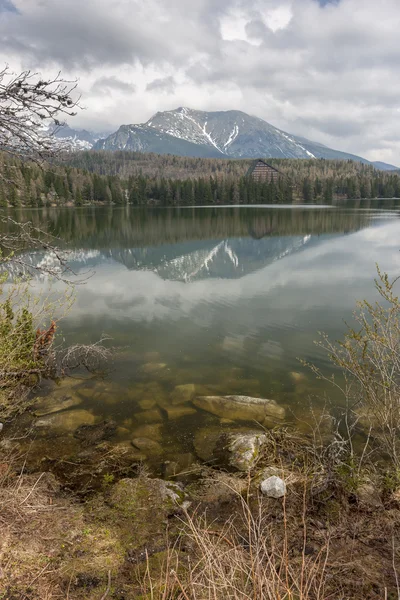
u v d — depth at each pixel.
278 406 7.26
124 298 16.75
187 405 7.49
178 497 4.69
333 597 3.00
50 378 8.88
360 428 6.38
